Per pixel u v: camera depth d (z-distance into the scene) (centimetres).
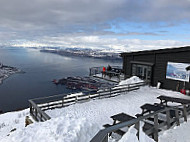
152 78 1502
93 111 852
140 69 1608
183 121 627
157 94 1216
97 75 1962
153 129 461
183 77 1272
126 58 1753
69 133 306
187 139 459
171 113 622
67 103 983
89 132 328
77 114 809
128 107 917
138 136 337
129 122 297
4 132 836
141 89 1362
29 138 333
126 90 1276
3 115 1301
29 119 739
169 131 516
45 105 883
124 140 306
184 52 1264
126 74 1759
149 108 677
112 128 229
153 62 1493
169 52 1364
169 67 1364
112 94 1214
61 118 388
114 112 838
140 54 1592
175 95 1198
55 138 297
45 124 379
